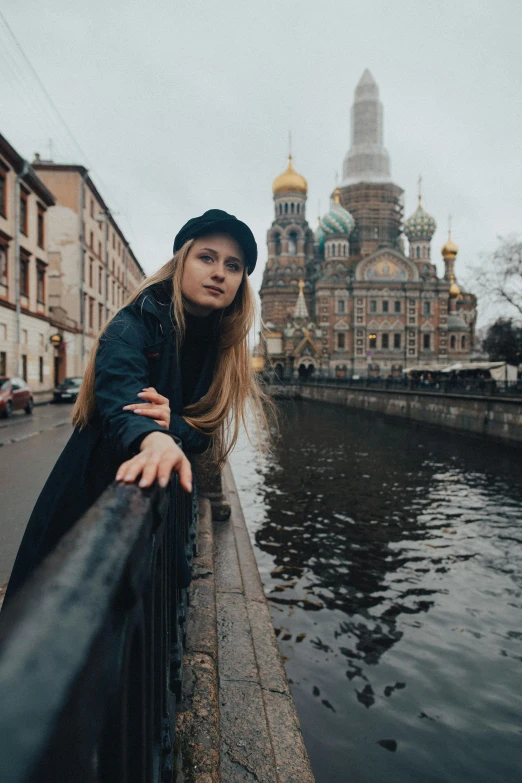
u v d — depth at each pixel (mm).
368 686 5941
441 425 29281
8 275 26000
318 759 4812
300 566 9336
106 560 645
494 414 23812
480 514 12398
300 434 27844
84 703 454
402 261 79875
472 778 4602
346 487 15188
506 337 46531
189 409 1967
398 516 12258
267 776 2213
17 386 20203
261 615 3867
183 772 2006
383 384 42375
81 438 1723
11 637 438
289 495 14234
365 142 90625
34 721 356
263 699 2762
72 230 38438
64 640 462
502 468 18047
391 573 9031
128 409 1368
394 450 22156
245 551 5395
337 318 80000
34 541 1698
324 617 7504
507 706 5598
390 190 89375
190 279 1824
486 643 6855
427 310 80000
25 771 321
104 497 906
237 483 15727
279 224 94062
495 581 8727
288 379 74188
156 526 1065
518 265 34656
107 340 1614
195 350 2006
